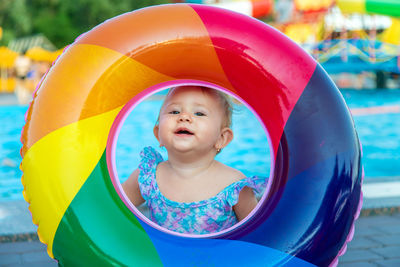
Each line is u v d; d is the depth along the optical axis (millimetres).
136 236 1987
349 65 16531
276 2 18656
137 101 2289
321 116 2064
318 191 2000
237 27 2148
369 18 17484
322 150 2035
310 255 1966
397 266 2910
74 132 2021
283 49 2131
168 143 2479
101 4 26562
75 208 1962
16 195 5777
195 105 2461
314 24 18406
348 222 2045
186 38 2123
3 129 10859
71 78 2064
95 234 1944
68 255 1957
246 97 2244
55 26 26594
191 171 2529
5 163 7625
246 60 2119
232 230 2105
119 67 2102
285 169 2078
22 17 26984
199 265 1949
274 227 1993
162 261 1945
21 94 17219
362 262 2973
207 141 2479
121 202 2080
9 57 22453
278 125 2111
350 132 2092
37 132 2027
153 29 2133
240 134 9852
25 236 3379
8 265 2957
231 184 2475
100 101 2090
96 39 2125
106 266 1922
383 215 3910
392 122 10797
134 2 27531
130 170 6891
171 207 2480
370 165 7227
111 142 2219
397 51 16578
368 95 16031
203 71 2215
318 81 2115
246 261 1951
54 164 1986
